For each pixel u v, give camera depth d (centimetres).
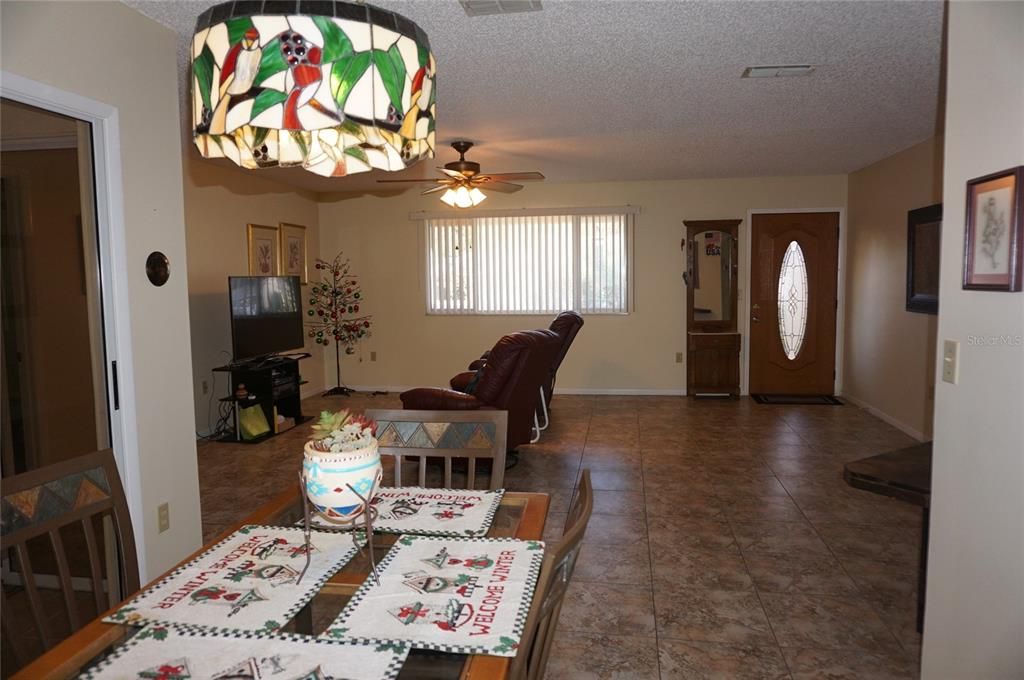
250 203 640
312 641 121
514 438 453
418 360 783
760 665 235
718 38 302
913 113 434
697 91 383
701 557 323
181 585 143
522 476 453
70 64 237
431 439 227
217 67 111
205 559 156
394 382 790
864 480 224
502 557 155
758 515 377
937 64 338
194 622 128
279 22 107
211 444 545
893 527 358
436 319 777
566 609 275
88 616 254
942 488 192
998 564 164
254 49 108
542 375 457
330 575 147
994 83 165
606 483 436
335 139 146
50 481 160
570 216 745
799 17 278
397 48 118
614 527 362
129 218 264
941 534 193
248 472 470
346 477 150
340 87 110
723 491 418
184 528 296
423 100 127
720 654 242
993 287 164
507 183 513
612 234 740
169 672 113
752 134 496
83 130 252
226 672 112
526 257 755
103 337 259
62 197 247
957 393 183
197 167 559
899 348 565
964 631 180
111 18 255
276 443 548
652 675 230
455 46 309
